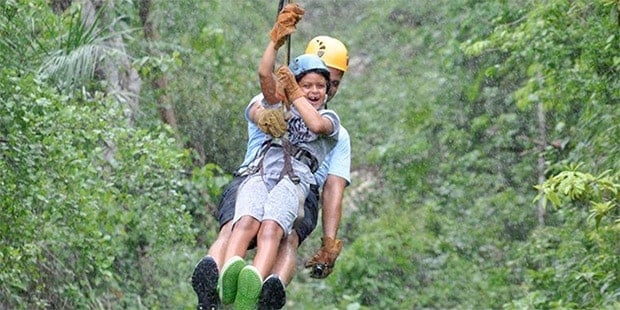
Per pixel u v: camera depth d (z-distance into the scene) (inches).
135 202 1098.1
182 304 1307.8
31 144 932.6
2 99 920.3
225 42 1658.5
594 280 1077.8
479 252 1679.4
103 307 1213.7
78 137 999.6
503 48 1256.8
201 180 1357.0
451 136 1745.8
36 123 938.1
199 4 1612.9
